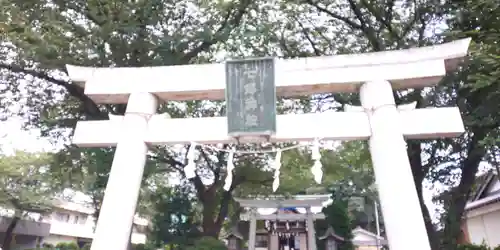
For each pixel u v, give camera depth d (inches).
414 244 187.9
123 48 378.3
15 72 440.1
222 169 614.2
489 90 312.5
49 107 476.1
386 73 231.5
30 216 1185.4
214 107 518.0
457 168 435.8
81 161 447.8
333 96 464.8
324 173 638.5
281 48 502.9
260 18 495.2
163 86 248.1
